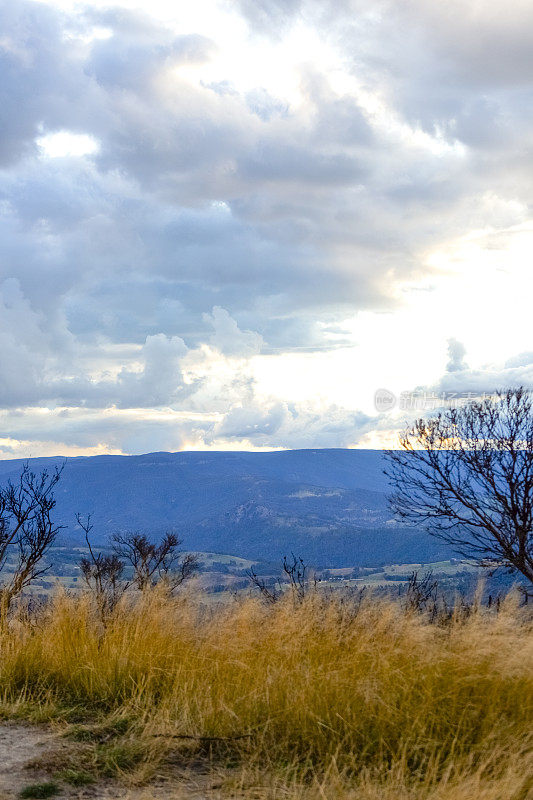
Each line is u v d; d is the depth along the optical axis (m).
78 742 5.04
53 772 4.46
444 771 4.26
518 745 4.43
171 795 4.13
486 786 3.85
